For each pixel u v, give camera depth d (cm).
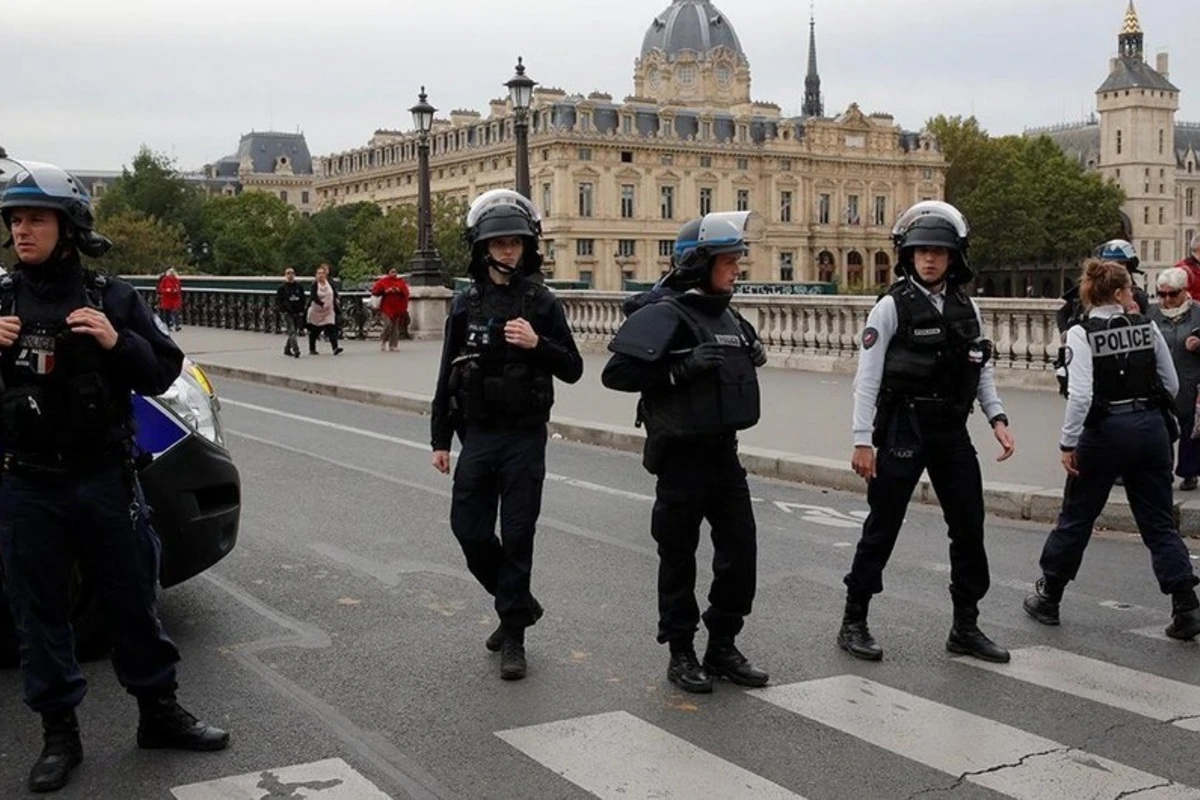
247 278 3659
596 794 469
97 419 460
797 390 1817
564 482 1164
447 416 634
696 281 580
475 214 612
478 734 530
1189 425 991
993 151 14150
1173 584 671
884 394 621
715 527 593
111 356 461
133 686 498
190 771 490
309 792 470
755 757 505
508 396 605
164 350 483
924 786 478
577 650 651
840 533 951
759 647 658
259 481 1173
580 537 923
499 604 614
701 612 721
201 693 583
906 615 719
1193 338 982
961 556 636
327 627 693
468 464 620
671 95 15775
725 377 570
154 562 493
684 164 12700
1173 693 587
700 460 578
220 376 2369
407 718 550
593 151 12156
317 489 1131
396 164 14512
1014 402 1634
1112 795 470
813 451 1245
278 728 538
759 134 13275
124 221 10006
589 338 2689
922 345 611
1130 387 672
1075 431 673
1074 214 13725
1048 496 995
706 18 15975
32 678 471
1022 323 1816
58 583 471
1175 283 989
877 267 13938
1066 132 19588
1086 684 599
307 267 12488
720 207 12938
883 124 13888
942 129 14438
